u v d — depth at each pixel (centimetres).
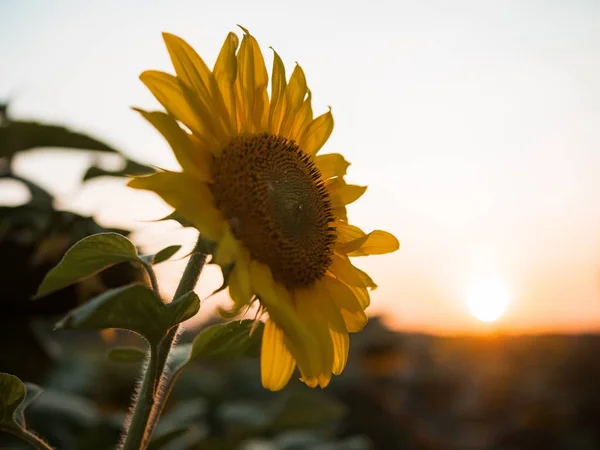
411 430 231
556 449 273
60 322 38
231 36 51
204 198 47
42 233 78
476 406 303
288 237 52
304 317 53
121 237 44
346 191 61
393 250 60
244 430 119
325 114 59
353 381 226
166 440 58
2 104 83
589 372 318
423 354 304
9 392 44
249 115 53
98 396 131
